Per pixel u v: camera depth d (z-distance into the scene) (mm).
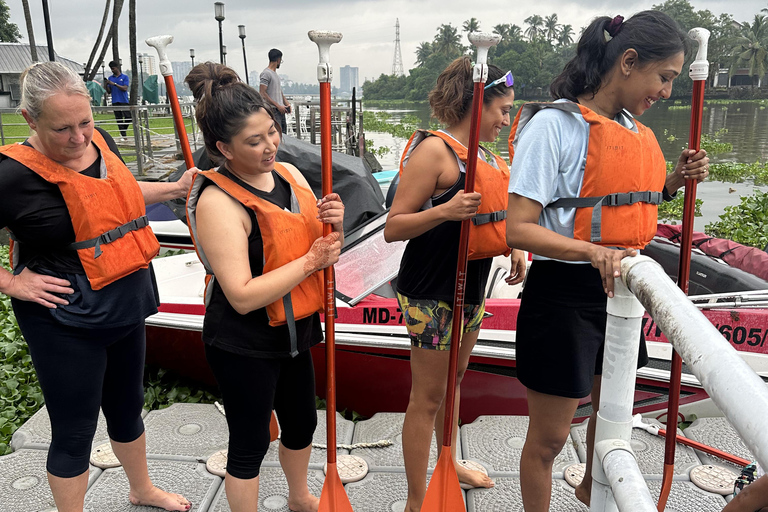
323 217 1929
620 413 1445
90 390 2252
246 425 2150
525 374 2096
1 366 4449
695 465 2908
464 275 2023
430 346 2303
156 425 3389
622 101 1928
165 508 2652
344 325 3580
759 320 3262
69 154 2045
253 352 2055
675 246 4098
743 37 90688
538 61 112688
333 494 2121
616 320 1419
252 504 2221
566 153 1903
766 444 767
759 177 15172
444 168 2182
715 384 902
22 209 2037
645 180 1912
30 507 2699
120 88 15875
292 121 17734
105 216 2152
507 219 1945
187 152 2660
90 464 2965
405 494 2773
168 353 4039
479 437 3203
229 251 1909
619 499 1267
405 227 2139
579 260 1715
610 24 1916
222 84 1926
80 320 2154
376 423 3381
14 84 44500
